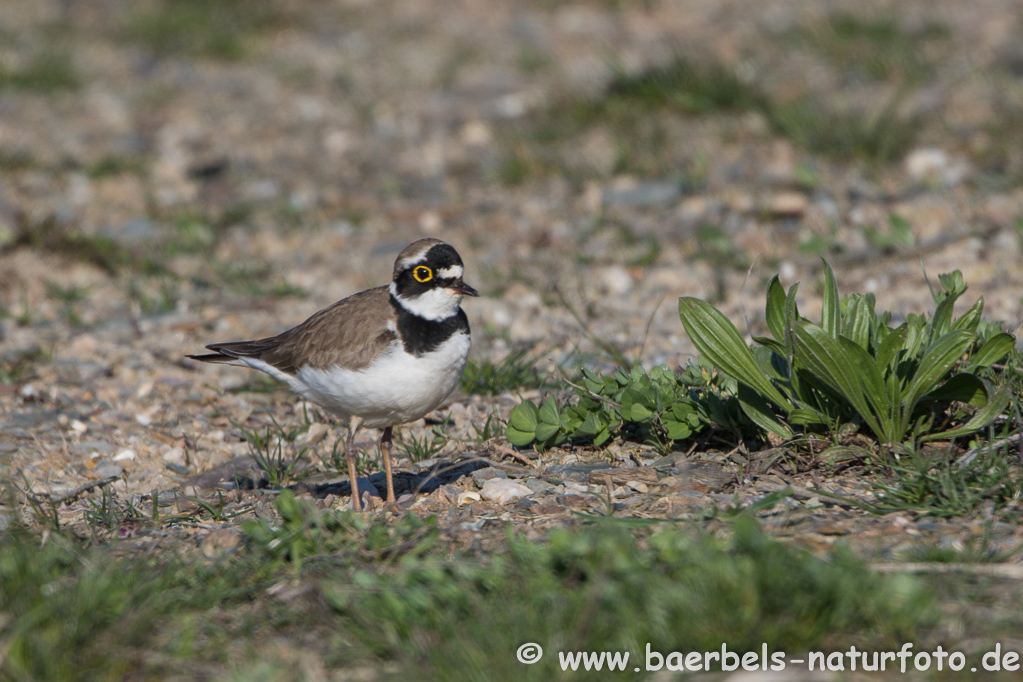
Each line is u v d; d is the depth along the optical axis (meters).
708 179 17.34
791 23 25.31
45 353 12.50
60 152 20.14
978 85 20.02
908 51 21.88
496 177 18.55
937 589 6.09
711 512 7.42
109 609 6.12
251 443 10.38
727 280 13.98
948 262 13.25
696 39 25.70
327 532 7.14
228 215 17.48
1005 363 8.85
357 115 22.48
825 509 7.57
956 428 8.27
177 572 6.74
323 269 15.57
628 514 7.65
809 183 16.30
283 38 27.97
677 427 8.87
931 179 16.11
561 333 12.78
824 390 8.42
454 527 7.51
